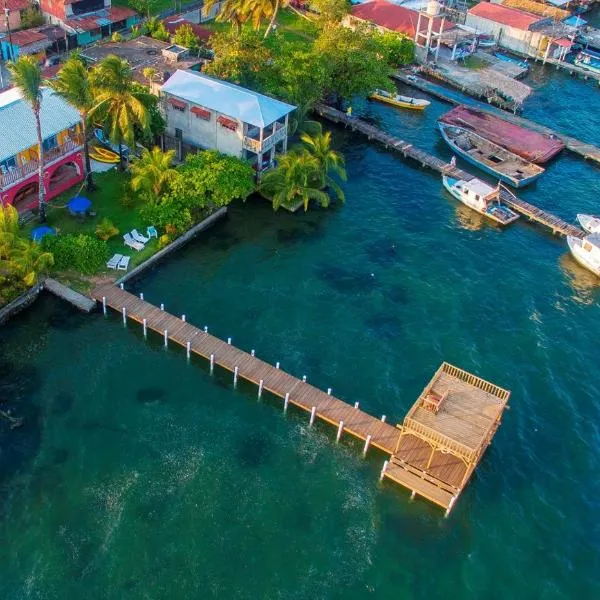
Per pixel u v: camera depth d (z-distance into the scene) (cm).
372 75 8531
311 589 4031
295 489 4553
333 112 8912
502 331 5934
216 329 5681
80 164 6881
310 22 11031
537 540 4372
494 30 11575
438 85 10119
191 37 9069
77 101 6075
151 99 6831
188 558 4131
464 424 4472
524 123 9238
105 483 4488
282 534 4294
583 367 5647
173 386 5175
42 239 5984
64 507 4334
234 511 4394
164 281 6116
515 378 5478
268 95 7719
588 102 10156
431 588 4088
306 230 6919
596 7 13750
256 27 9169
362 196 7538
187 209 6494
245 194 6738
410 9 11156
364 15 10988
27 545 4131
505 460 4831
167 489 4481
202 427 4903
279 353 5509
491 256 6825
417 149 8369
